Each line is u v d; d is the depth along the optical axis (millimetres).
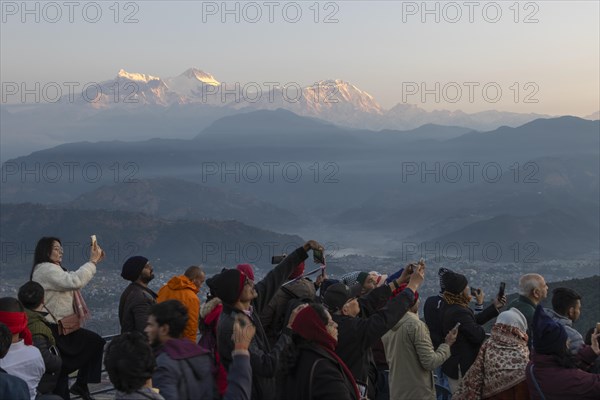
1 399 7020
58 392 10805
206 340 8055
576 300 9586
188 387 6566
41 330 9633
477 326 10297
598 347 8820
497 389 8867
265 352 7699
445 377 11195
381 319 7707
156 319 6777
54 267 10695
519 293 10008
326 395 6844
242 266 8719
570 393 8086
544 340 8250
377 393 10695
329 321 7137
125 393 6070
